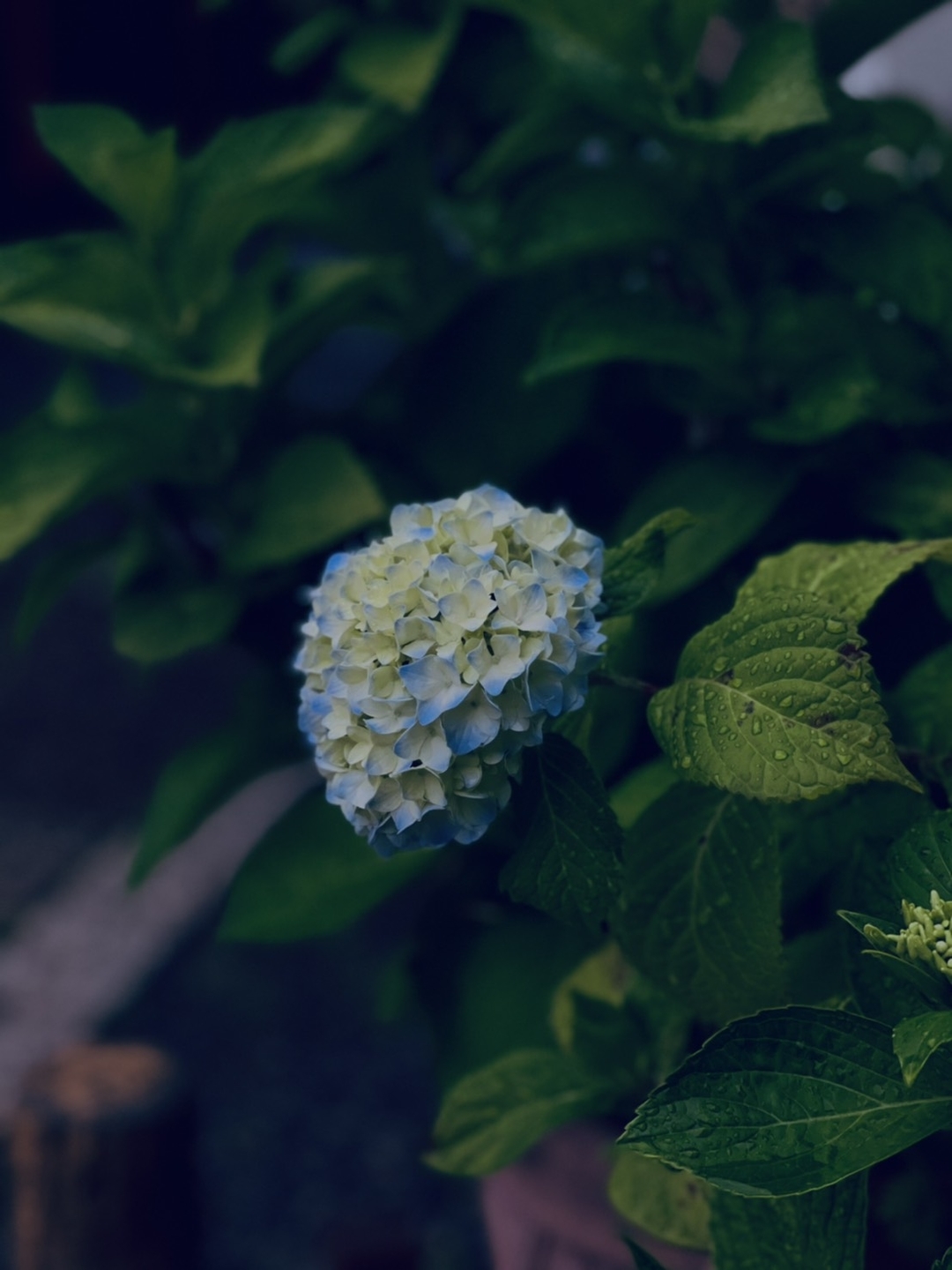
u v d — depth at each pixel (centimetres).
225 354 126
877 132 118
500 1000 120
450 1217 210
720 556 112
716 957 93
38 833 316
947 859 83
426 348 134
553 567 86
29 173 607
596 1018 108
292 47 163
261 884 118
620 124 128
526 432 131
